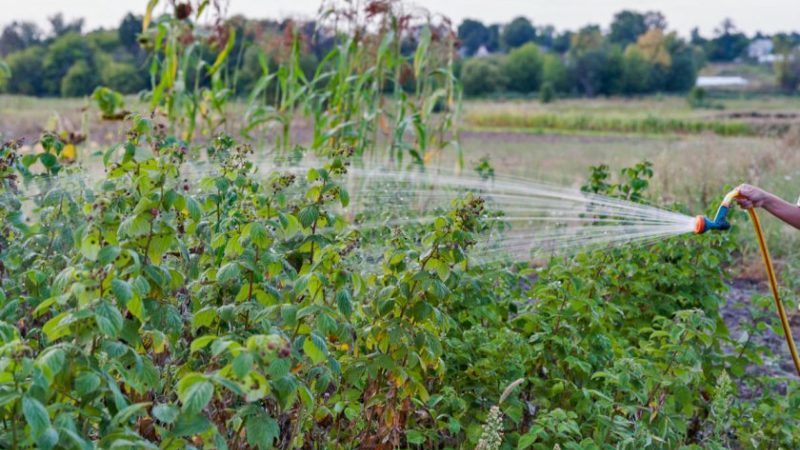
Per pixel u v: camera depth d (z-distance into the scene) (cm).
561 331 470
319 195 369
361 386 405
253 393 253
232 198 427
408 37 937
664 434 418
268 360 253
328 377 337
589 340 471
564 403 451
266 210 371
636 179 690
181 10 862
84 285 268
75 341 269
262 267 351
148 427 315
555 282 488
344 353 402
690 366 455
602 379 464
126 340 296
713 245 624
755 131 3494
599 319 488
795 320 809
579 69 7050
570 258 593
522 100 6406
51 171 492
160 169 333
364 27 910
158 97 862
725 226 467
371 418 404
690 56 7625
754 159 1555
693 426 515
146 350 348
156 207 319
